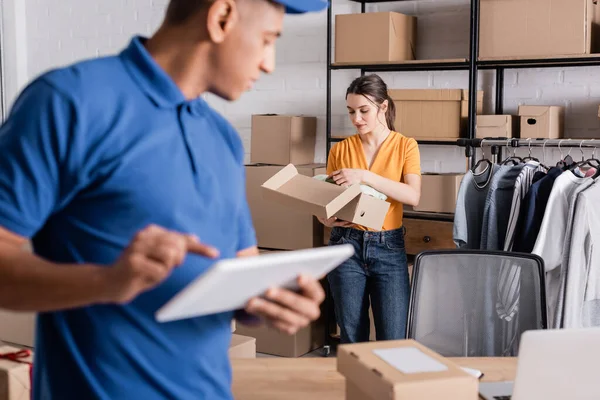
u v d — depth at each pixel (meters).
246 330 4.24
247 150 4.89
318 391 1.70
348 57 4.06
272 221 4.18
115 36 5.27
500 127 3.65
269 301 1.05
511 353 2.21
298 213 4.09
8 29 5.62
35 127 0.97
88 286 0.89
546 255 3.04
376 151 3.31
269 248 4.21
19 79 5.65
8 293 0.94
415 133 3.88
